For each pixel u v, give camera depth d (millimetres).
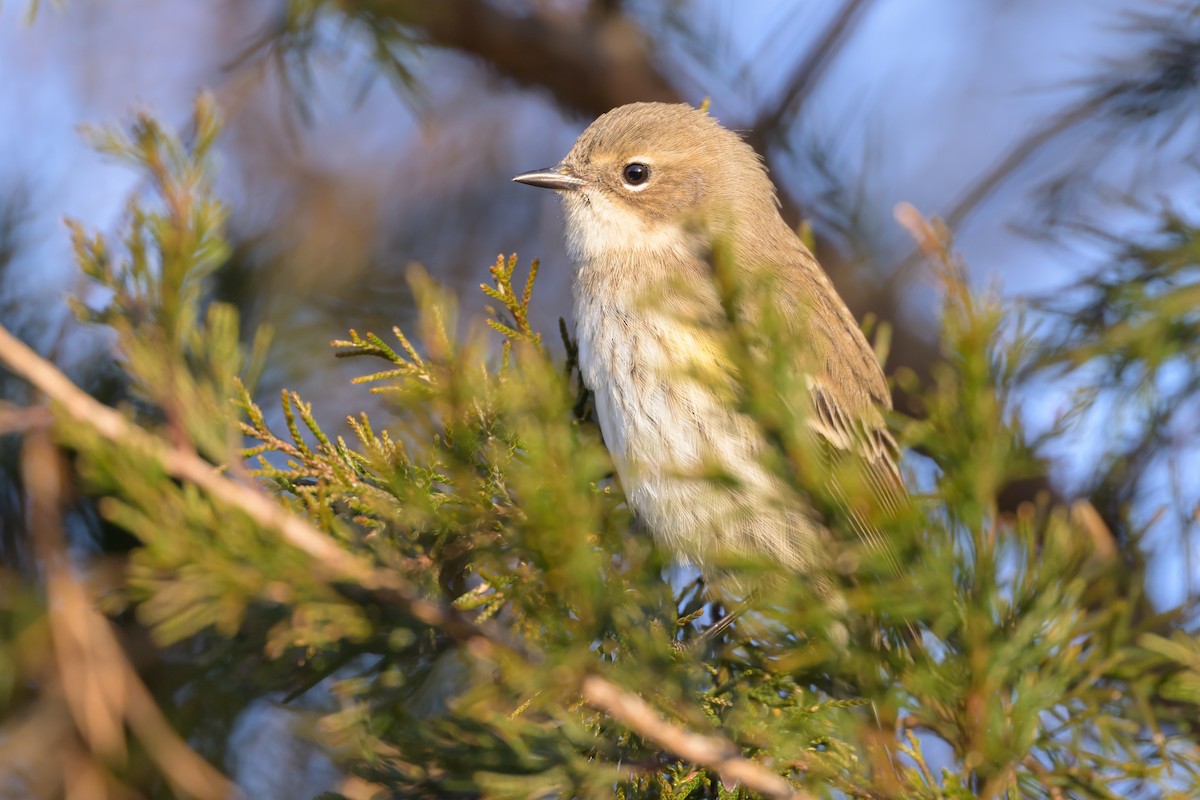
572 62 15180
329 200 15969
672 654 8102
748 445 10664
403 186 16609
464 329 15930
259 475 8516
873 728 8195
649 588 8602
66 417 8141
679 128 13398
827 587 7570
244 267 14102
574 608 7594
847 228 15594
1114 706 8328
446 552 8336
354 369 13703
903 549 7230
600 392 11398
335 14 12828
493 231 16781
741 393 7590
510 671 7559
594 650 8266
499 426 8328
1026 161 15320
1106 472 11203
